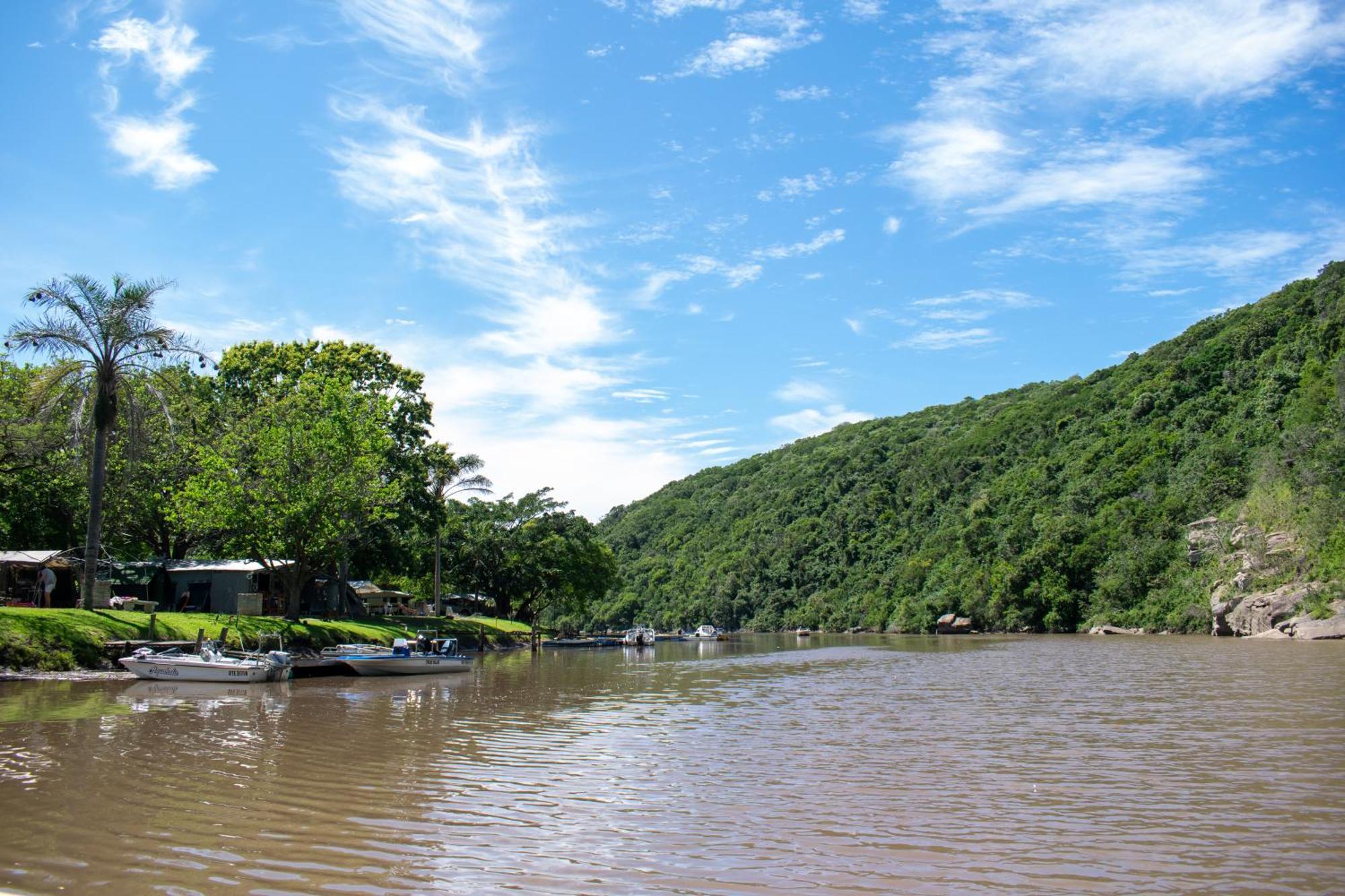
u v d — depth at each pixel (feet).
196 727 71.82
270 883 33.91
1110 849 38.19
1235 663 140.05
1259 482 270.87
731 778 53.52
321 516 143.74
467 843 39.32
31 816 42.93
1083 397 449.48
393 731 71.61
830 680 125.80
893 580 433.07
